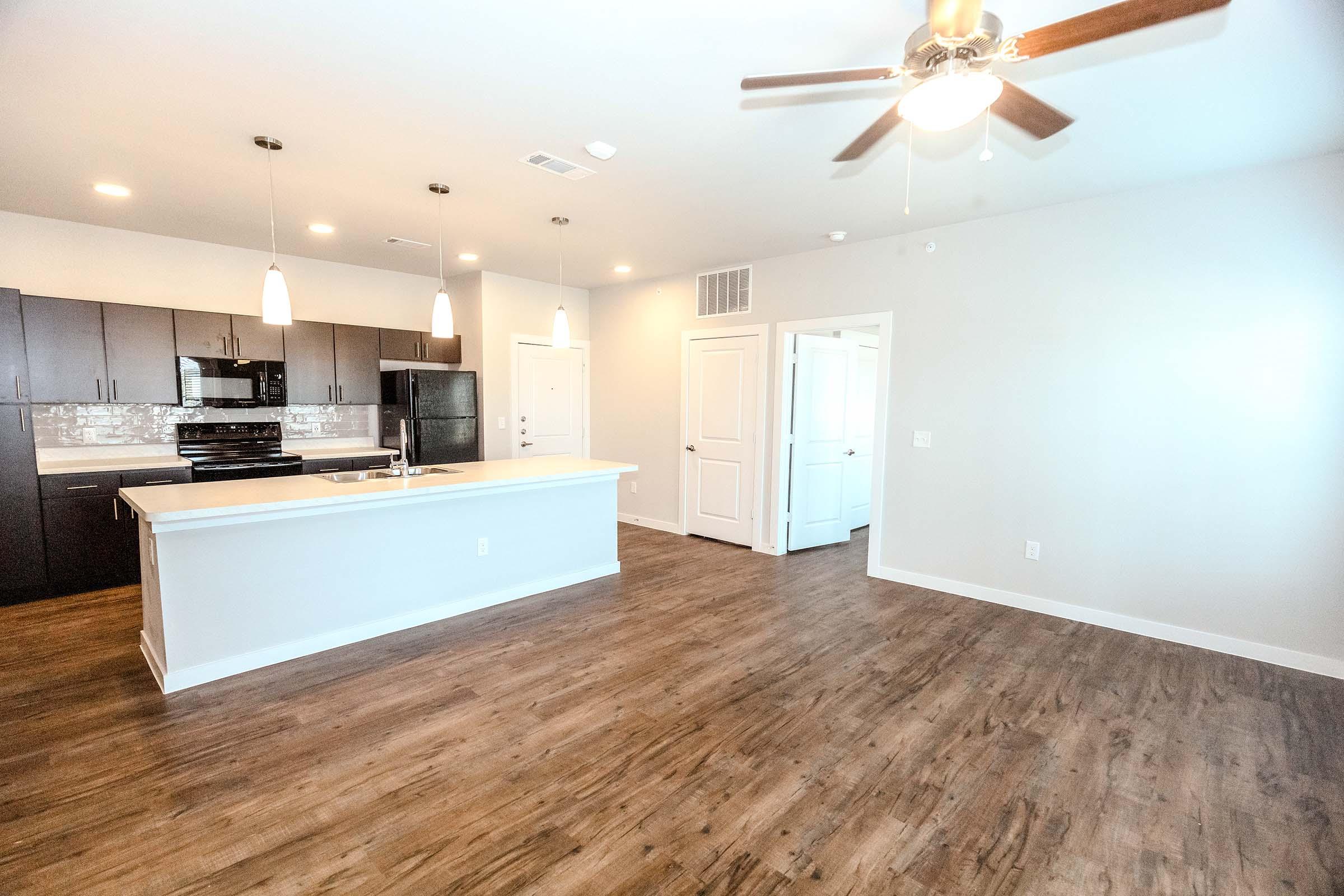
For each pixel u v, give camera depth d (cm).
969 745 232
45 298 381
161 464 427
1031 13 190
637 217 388
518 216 386
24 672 283
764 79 175
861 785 208
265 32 191
